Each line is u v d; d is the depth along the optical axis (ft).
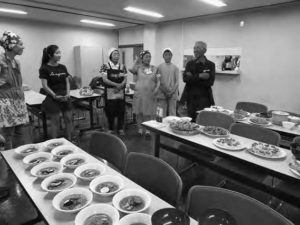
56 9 15.06
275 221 2.84
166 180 3.97
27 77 19.84
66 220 2.97
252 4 12.71
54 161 4.59
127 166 4.58
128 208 3.17
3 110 7.29
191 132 6.49
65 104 10.46
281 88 13.46
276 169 4.45
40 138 12.12
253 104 10.12
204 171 9.00
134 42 23.30
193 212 3.43
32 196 3.47
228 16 15.28
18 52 7.17
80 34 22.40
